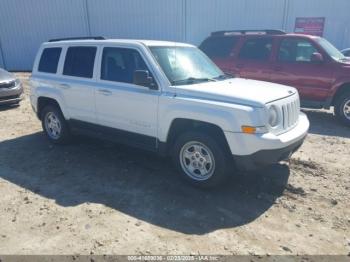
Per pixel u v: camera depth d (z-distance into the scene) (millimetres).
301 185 4492
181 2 18016
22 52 21109
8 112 9141
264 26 17625
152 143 4711
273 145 3809
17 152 5906
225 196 4195
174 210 3873
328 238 3338
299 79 7969
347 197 4172
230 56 8930
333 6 16547
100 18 19516
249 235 3387
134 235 3393
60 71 5840
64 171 5039
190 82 4645
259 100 3865
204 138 4102
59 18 20125
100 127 5363
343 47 17016
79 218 3717
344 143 6352
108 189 4430
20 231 3488
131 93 4699
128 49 4859
